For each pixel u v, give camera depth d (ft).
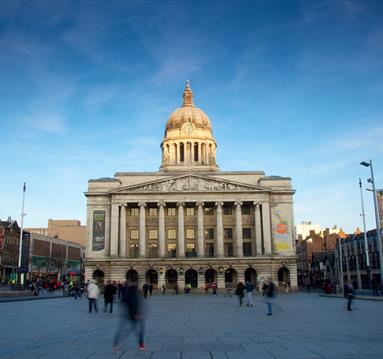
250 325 89.30
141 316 58.75
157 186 357.61
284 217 357.00
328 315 112.27
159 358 51.98
